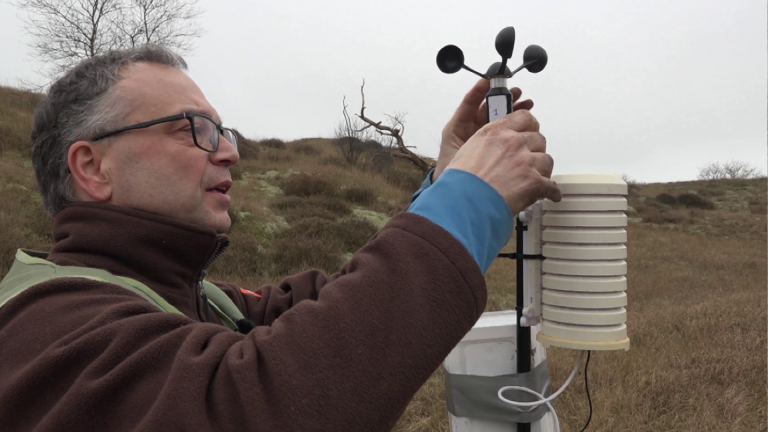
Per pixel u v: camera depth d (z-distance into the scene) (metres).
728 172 51.38
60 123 1.00
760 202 32.00
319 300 0.69
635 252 15.62
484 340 1.38
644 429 3.54
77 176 0.97
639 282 10.59
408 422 3.54
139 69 1.01
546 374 1.42
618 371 4.37
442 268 0.70
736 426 3.52
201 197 1.03
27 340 0.73
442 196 0.77
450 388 1.38
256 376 0.62
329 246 10.05
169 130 0.99
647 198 32.47
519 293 1.22
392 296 0.68
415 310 0.67
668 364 4.62
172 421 0.59
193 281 1.03
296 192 15.80
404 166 26.42
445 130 1.26
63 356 0.67
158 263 0.94
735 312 6.41
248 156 21.22
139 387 0.65
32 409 0.66
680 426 3.59
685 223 24.22
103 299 0.78
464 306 0.70
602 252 1.08
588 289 1.08
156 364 0.66
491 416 1.33
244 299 1.40
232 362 0.64
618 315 1.09
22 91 19.56
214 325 0.75
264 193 15.43
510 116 0.89
